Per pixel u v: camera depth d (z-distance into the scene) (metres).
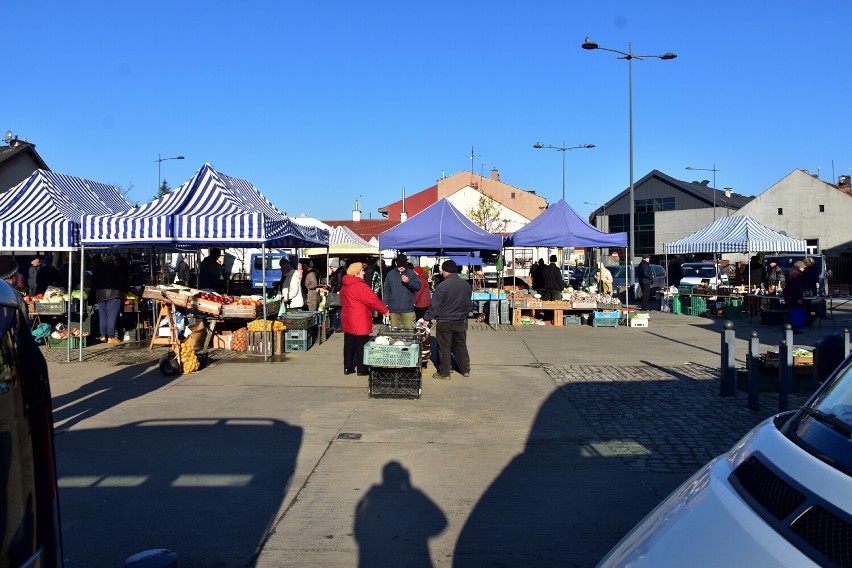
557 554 4.30
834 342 3.49
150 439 6.80
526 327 17.73
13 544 1.89
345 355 10.31
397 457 6.26
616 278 31.45
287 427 7.27
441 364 10.07
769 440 2.36
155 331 10.45
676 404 8.42
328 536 4.55
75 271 18.25
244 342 12.68
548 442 6.77
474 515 4.92
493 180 68.25
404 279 11.43
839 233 50.66
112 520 4.79
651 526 2.21
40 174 14.62
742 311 20.27
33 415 2.04
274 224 12.07
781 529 1.73
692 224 58.47
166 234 11.27
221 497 5.25
